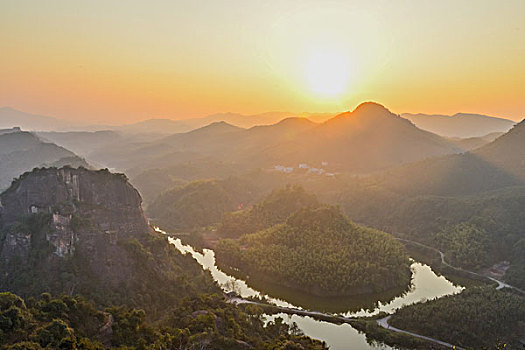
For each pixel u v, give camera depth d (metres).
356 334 153.38
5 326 82.88
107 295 128.12
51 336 83.69
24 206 144.75
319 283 195.00
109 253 144.00
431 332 147.12
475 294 168.62
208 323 110.56
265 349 105.69
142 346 94.81
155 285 146.38
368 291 196.50
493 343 138.75
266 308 170.62
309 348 117.69
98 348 88.31
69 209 143.88
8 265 129.50
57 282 124.81
